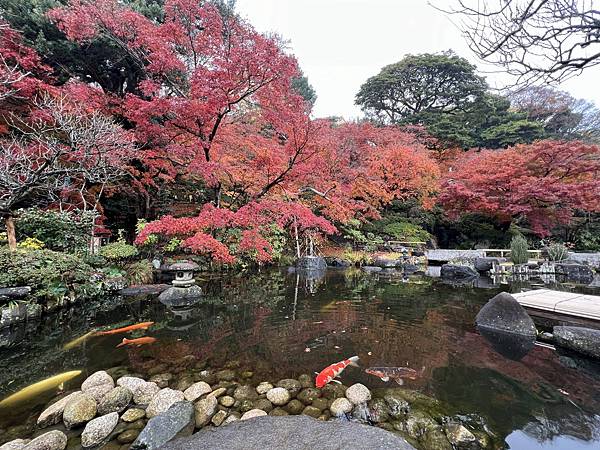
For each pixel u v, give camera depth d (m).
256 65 4.99
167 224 4.87
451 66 15.75
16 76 5.54
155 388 2.39
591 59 2.05
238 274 8.43
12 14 6.27
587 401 2.27
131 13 5.89
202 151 6.22
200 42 5.32
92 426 1.86
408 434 1.89
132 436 1.88
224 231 8.06
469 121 15.68
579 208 10.54
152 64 5.70
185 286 5.57
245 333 3.74
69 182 6.43
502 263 8.98
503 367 2.81
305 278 7.99
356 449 1.43
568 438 1.86
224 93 5.23
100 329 3.88
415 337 3.60
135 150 5.89
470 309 4.84
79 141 4.64
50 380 2.55
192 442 1.54
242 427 1.67
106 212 9.45
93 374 2.50
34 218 5.19
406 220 13.73
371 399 2.27
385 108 18.56
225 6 8.21
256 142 6.61
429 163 11.66
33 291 4.23
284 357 3.04
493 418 2.06
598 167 9.45
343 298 5.62
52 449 1.71
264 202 5.57
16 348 3.27
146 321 4.23
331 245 12.47
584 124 17.62
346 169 10.63
